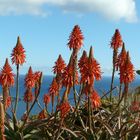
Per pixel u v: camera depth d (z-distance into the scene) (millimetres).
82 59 10086
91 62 9844
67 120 10648
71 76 10594
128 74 10305
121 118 10859
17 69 11250
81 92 10219
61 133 10086
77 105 10422
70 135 10320
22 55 11375
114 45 12961
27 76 11867
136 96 12727
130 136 9898
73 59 10969
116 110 11156
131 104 12336
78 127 10383
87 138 9977
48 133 10219
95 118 10148
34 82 11867
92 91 10492
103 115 11688
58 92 11133
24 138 10148
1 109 7797
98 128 10234
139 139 9711
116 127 10516
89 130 10133
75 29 11406
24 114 11820
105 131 10086
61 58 11688
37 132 10281
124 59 11664
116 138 9703
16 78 11000
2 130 7820
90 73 9805
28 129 10219
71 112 11250
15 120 10414
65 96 9805
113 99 13141
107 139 9875
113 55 12945
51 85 11539
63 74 10617
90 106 9977
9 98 11344
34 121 10422
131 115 11047
